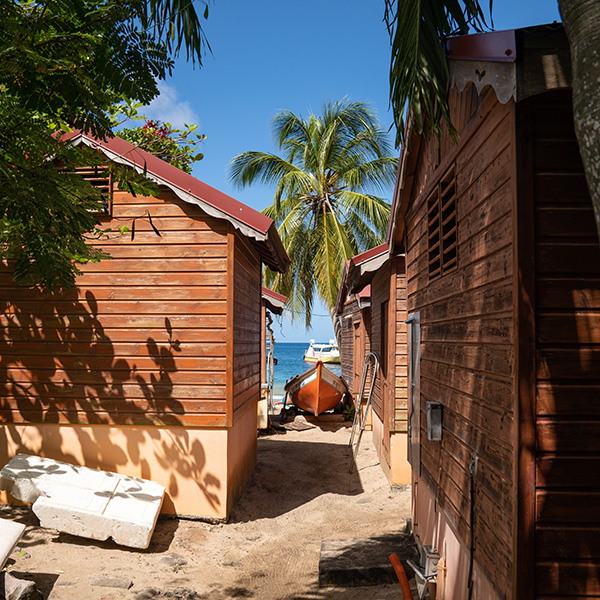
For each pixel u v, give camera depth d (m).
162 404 7.05
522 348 2.81
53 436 7.14
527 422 2.80
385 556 5.69
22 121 4.30
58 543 5.95
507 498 2.99
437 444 4.93
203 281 7.09
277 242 8.02
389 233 7.19
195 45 4.07
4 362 7.21
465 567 3.90
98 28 3.70
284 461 10.80
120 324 7.14
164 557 5.93
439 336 4.85
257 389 10.00
